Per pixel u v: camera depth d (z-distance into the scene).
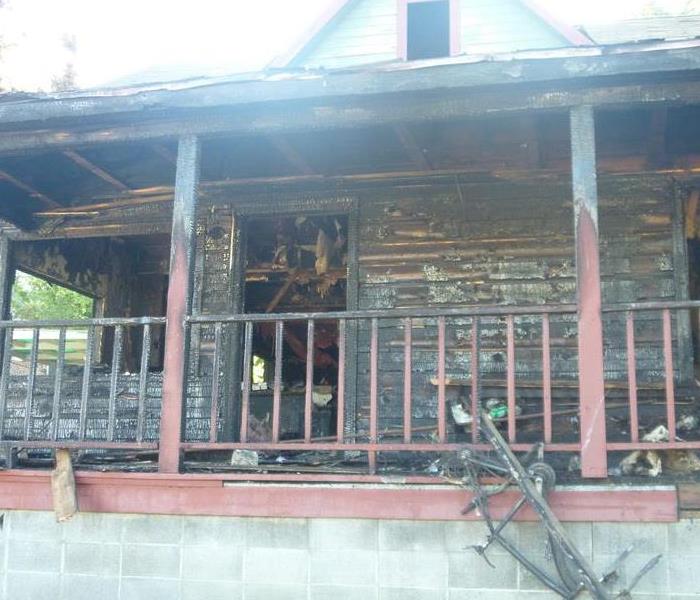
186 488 4.75
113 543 4.84
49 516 4.95
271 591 4.61
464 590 4.40
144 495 4.80
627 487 4.26
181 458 4.75
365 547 4.54
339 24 7.36
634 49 4.13
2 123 5.01
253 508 4.66
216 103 4.70
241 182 7.01
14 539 4.96
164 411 4.77
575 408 6.31
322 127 4.83
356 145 6.13
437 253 6.87
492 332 6.68
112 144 5.17
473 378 4.43
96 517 4.89
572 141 4.43
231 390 6.99
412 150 5.97
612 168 6.46
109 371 8.12
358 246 6.98
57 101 4.87
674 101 4.36
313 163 6.61
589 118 4.44
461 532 4.46
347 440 6.67
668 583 4.20
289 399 9.79
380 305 6.89
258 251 9.06
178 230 4.91
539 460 4.27
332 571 4.56
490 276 6.75
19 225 7.45
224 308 7.12
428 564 4.46
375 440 4.52
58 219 7.54
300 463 5.38
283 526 4.66
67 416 7.02
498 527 4.24
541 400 6.48
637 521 4.24
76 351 11.65
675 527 4.25
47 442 4.90
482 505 4.27
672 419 4.18
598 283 4.29
